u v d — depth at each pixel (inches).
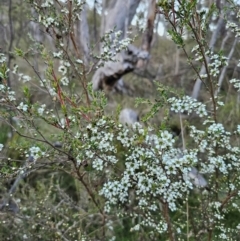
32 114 61.3
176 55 231.1
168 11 61.1
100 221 103.0
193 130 70.3
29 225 99.6
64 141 64.4
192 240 86.0
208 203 78.8
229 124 163.8
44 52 68.2
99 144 60.0
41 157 64.9
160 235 98.4
